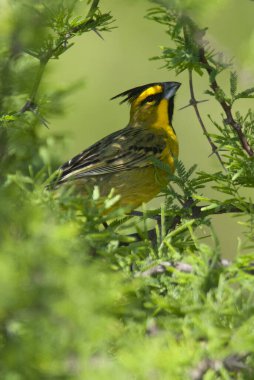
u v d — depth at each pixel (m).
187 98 19.03
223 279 5.51
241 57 8.28
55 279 4.37
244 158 8.80
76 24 8.98
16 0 7.62
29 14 7.67
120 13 16.61
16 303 4.27
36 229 4.63
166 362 4.68
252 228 7.90
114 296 5.14
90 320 4.43
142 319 5.56
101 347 4.83
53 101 10.01
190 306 5.39
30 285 4.32
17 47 8.01
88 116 18.61
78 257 4.76
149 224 9.05
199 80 19.09
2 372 4.47
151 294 6.12
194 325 5.23
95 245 6.03
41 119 9.65
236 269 5.74
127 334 5.18
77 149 18.28
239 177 8.89
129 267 6.35
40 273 4.38
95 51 18.73
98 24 9.46
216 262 5.88
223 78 11.65
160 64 18.80
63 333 4.41
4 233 4.87
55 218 5.58
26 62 9.48
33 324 4.38
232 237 18.16
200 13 7.54
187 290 5.79
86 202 5.98
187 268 6.24
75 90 10.19
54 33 9.05
